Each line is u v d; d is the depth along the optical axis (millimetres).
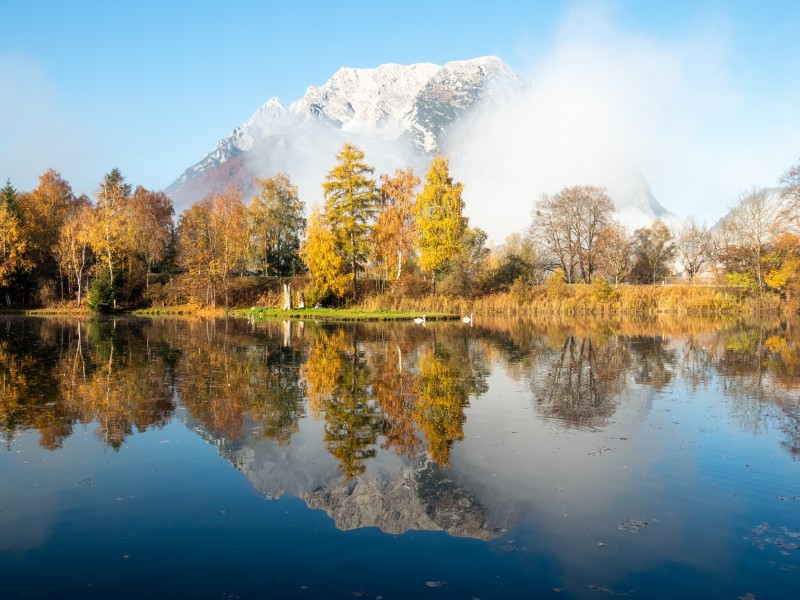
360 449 10234
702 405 13812
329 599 5465
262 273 67062
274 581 5805
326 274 52312
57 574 5934
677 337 30000
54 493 8086
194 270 55750
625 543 6676
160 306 57531
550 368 19328
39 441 10562
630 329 35312
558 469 9203
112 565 6121
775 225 47750
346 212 53375
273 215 65000
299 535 6852
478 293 52281
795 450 10164
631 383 16641
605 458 9727
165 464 9336
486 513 7520
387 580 5836
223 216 57438
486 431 11430
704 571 6043
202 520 7246
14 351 23672
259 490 8266
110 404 13570
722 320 43094
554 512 7551
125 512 7477
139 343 27062
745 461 9594
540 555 6383
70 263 58250
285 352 23500
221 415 12586
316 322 42406
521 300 50438
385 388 15766
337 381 16766
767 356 22266
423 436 11078
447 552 6449
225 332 33562
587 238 69312
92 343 26953
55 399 14109
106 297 53281
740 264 52469
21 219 57719
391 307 51250
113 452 9945
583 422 12156
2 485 8375
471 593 5586
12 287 56625
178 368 19094
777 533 6941
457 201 52438
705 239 71250
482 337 30156
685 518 7383
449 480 8703
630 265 71500
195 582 5777
